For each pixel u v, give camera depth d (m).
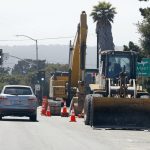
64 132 39.69
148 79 93.62
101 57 51.31
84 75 61.47
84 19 61.84
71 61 68.56
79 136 36.81
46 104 69.81
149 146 31.77
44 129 42.12
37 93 114.19
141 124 44.50
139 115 44.62
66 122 51.59
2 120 52.97
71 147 30.11
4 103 52.12
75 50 66.44
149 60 84.69
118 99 44.66
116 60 50.69
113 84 49.56
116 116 44.59
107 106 44.59
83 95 61.72
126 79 49.12
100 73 51.62
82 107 61.84
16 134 37.47
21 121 52.03
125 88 47.78
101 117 44.59
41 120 54.84
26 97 52.31
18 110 52.06
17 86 52.97
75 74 67.00
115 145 31.77
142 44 99.25
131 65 50.69
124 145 31.91
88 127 45.09
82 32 61.44
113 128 44.12
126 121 44.53
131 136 37.97
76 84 67.19
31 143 31.86
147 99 44.69
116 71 50.34
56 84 96.69
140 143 33.38
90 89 55.62
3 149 28.81
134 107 44.66
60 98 95.81
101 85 50.91
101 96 46.84
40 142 32.47
